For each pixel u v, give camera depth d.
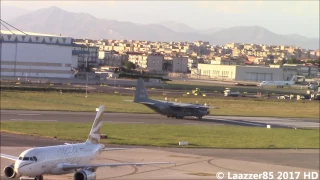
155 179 144.12
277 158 191.88
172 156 183.38
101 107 140.75
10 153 174.62
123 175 147.12
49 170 119.44
